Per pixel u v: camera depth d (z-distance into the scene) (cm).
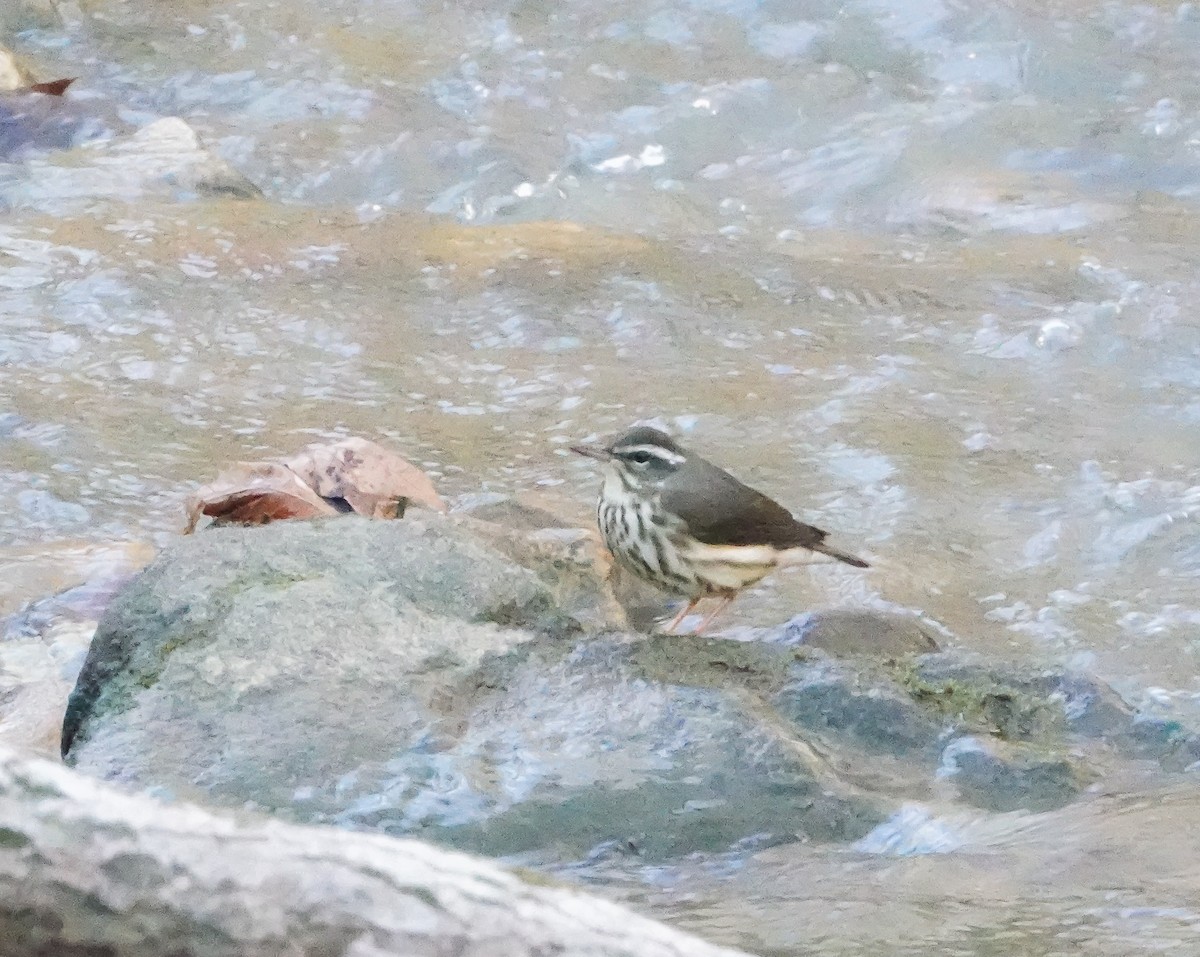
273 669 812
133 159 1789
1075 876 698
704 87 2094
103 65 2105
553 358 1462
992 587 1131
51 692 897
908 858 733
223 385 1387
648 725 799
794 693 834
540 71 2134
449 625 854
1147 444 1333
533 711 811
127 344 1444
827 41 2202
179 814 461
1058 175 1923
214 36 2194
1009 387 1429
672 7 2286
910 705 832
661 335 1509
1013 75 2119
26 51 2130
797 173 1936
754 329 1528
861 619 998
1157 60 2144
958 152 1969
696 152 1984
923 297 1602
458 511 1123
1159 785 814
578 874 735
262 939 448
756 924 670
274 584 862
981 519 1217
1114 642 1072
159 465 1254
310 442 1298
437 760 780
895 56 2170
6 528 1157
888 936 650
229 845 455
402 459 1170
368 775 770
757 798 769
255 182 1873
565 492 1222
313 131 1980
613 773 777
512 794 767
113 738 782
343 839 461
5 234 1620
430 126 1998
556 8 2300
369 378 1412
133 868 451
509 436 1323
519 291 1577
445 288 1583
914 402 1396
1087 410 1390
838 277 1648
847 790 776
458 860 462
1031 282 1633
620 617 990
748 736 790
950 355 1487
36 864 449
